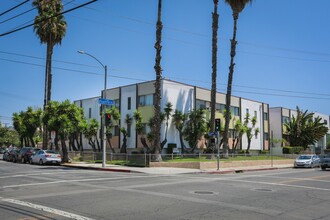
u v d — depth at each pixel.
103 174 22.94
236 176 23.91
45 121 35.94
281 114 66.81
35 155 35.81
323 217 9.83
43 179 18.72
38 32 42.78
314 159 41.72
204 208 10.55
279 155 48.72
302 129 62.09
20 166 31.14
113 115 45.62
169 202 11.48
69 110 35.72
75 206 10.52
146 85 44.94
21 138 55.25
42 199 11.79
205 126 43.47
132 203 11.18
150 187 15.60
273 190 15.72
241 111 55.31
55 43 43.59
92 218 8.91
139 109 45.31
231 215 9.62
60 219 8.75
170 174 24.77
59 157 34.75
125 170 26.91
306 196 14.03
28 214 9.25
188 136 42.88
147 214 9.51
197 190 14.79
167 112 41.91
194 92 46.38
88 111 55.41
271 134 64.62
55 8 43.22
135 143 45.50
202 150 45.66
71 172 24.11
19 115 53.09
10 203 10.95
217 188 15.77
